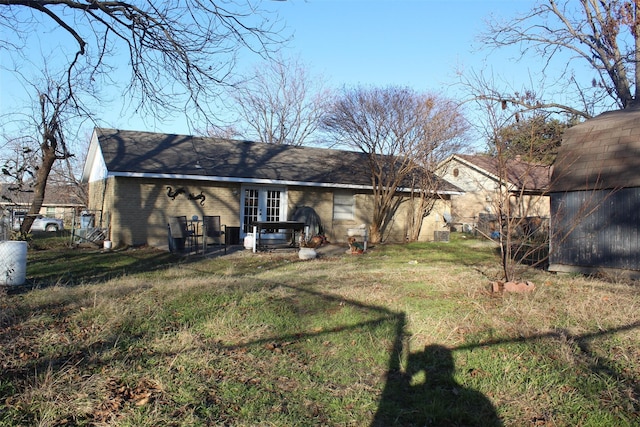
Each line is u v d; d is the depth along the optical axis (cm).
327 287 852
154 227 1667
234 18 881
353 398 419
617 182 1000
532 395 422
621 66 1748
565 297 756
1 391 403
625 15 1694
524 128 1320
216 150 1972
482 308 671
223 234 1764
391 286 855
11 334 543
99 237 1617
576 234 1079
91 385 416
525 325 597
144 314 641
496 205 924
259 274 1041
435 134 1891
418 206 2142
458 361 496
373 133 1880
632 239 984
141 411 378
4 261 832
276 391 428
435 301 726
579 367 474
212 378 444
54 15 862
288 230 1728
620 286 862
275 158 2031
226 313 654
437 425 381
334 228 1977
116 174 1554
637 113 1129
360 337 569
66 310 658
